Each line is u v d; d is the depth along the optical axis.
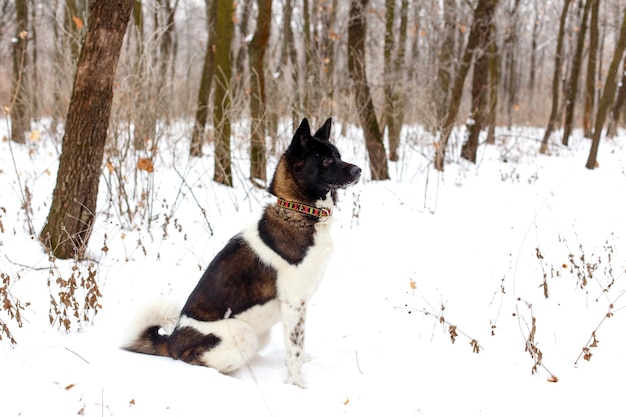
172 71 9.31
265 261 3.35
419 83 12.05
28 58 10.98
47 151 9.41
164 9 12.51
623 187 7.91
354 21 8.75
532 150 13.23
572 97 14.21
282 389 3.11
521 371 3.40
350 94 9.22
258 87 7.76
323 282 4.96
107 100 4.70
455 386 3.24
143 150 7.34
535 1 19.98
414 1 13.00
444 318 4.13
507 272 5.04
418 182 8.70
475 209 7.05
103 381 2.97
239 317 3.37
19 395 2.79
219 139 7.57
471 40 10.10
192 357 3.28
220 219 6.37
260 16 7.56
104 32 4.42
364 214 6.82
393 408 3.00
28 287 4.29
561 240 5.70
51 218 4.89
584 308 4.22
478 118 10.85
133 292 4.49
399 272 5.13
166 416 2.71
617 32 16.14
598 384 3.19
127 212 6.13
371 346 3.85
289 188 3.41
